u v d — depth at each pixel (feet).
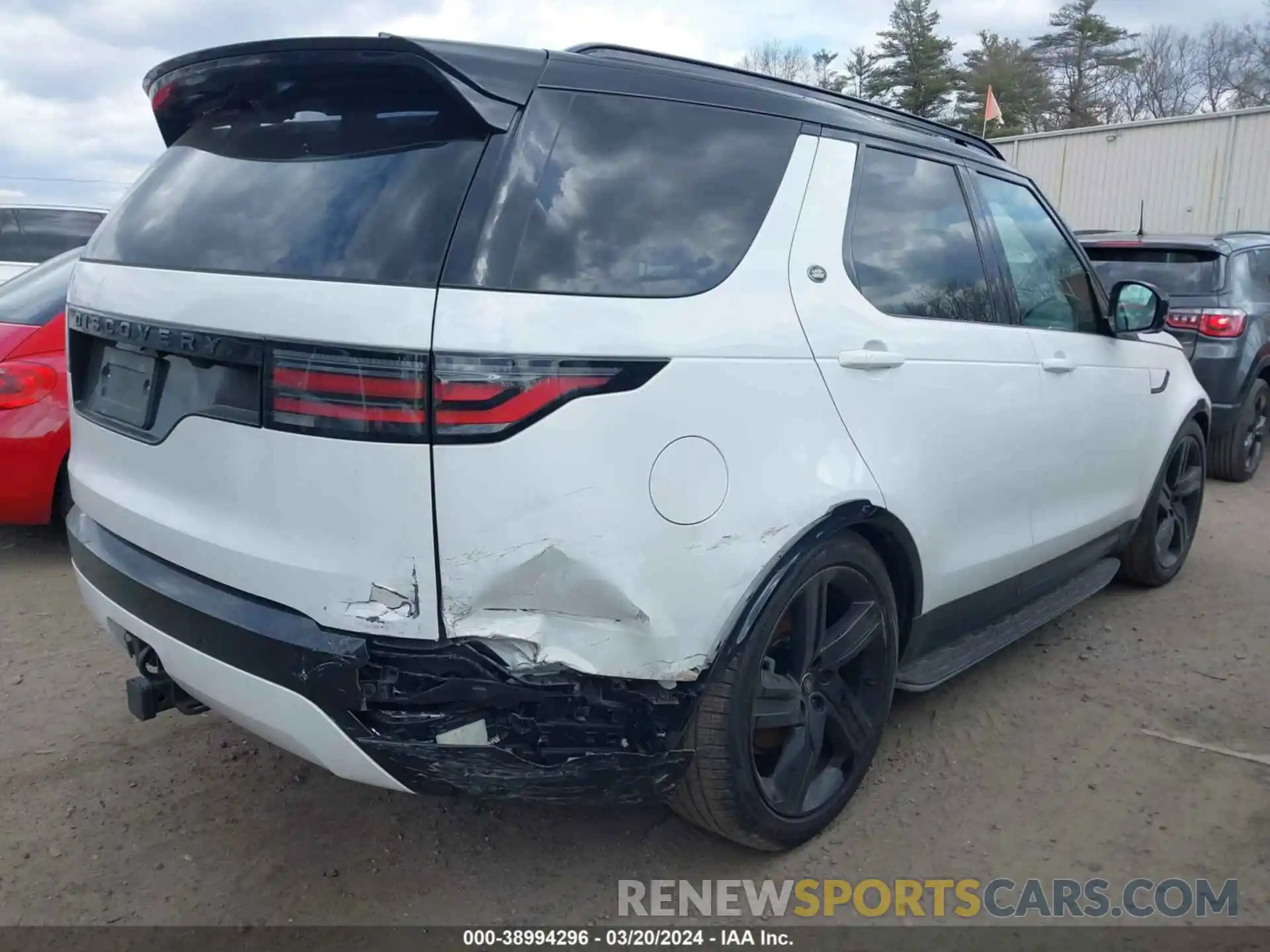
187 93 8.27
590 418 6.75
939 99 160.66
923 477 9.32
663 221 7.51
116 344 8.27
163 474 7.71
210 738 11.01
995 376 10.33
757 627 7.65
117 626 8.36
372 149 7.16
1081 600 12.93
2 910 8.20
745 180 8.12
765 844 8.56
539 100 7.14
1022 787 10.03
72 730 11.14
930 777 10.21
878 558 9.02
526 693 6.91
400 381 6.40
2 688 12.09
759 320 7.78
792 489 7.88
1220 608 15.06
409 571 6.62
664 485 7.07
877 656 9.29
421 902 8.39
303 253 6.90
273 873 8.73
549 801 7.30
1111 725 11.32
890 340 8.96
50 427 15.34
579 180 7.19
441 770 6.96
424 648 6.73
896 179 9.68
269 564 6.95
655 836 9.30
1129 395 13.32
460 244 6.57
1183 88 169.48
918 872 8.75
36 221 33.40
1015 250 11.41
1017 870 8.76
